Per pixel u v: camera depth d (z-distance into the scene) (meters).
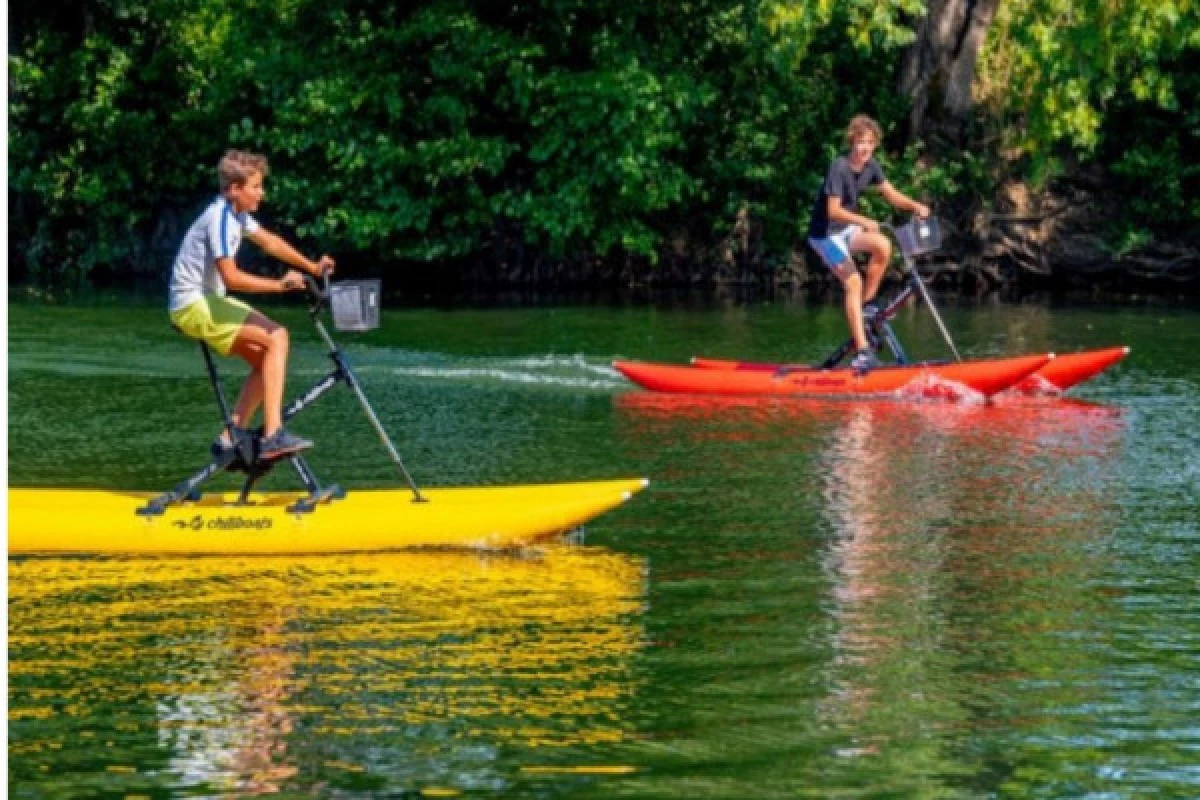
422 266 58.03
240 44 56.69
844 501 24.44
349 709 15.97
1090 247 55.12
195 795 14.07
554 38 54.44
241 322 21.00
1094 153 55.22
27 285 56.38
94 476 25.53
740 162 55.59
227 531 20.94
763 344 41.88
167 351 39.84
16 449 27.64
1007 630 18.44
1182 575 20.59
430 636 18.03
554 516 21.16
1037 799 14.09
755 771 14.59
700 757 14.89
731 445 28.53
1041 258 55.34
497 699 16.25
